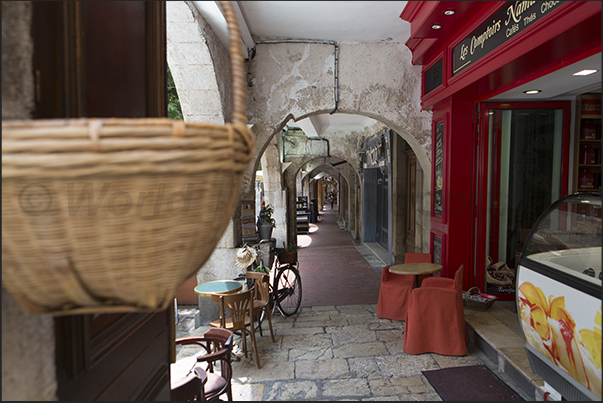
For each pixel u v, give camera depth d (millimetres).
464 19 3383
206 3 3180
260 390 3162
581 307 2145
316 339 4246
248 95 4742
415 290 3762
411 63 4840
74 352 1060
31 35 921
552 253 2535
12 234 612
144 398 1523
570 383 2293
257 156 4906
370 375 3346
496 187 4652
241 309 3682
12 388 860
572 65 3164
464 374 3281
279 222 10758
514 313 4238
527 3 2527
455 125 4426
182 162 665
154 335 1658
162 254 681
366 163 11242
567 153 4582
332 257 10000
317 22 4047
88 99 1137
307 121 7832
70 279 645
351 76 4828
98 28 1208
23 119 888
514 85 3572
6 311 845
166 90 1753
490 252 4723
